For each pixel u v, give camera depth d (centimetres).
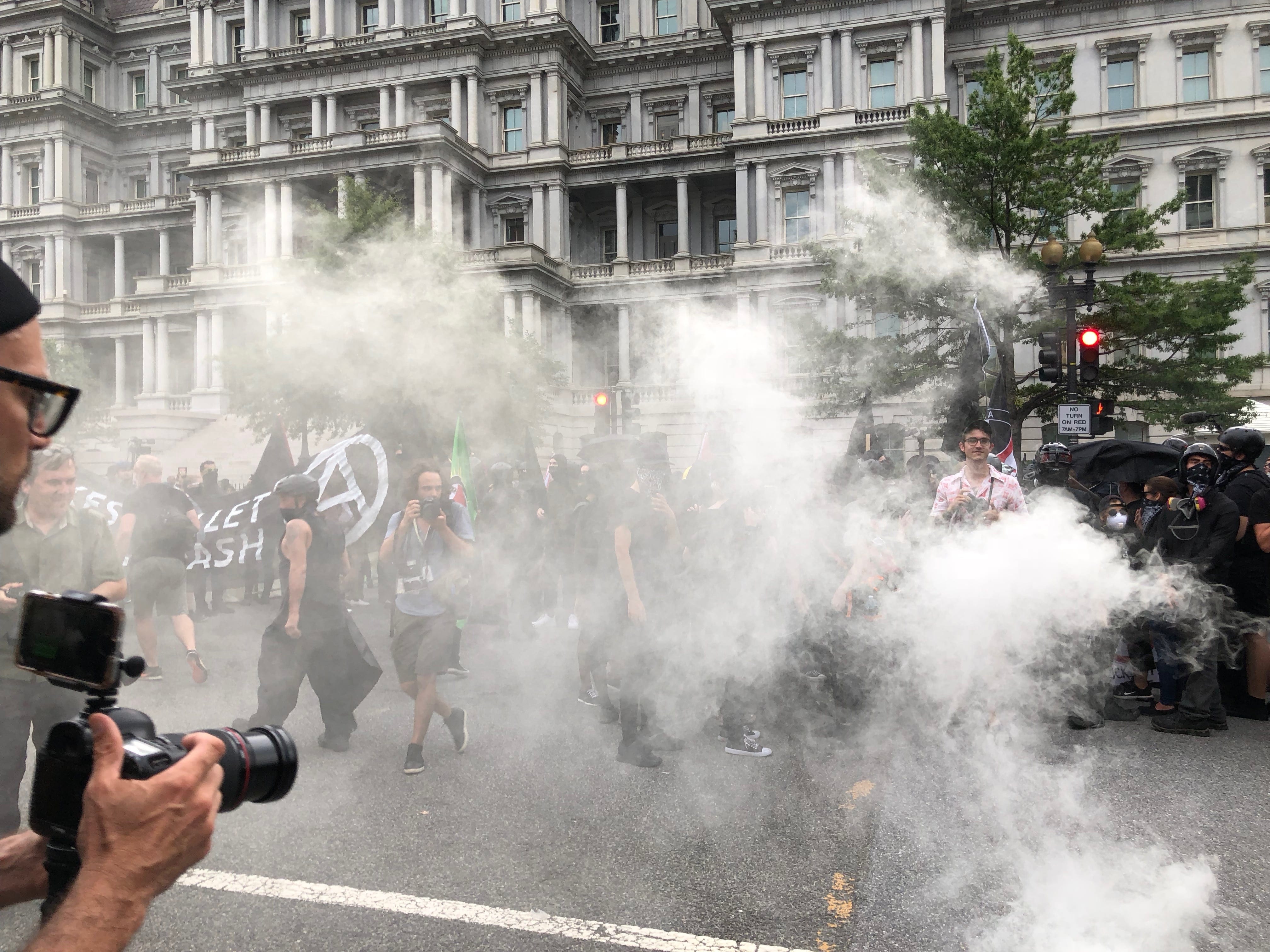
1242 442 695
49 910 125
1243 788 494
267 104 4728
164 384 4694
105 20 5494
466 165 4234
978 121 2169
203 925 335
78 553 434
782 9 3831
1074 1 3681
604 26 4700
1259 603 656
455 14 4416
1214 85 3578
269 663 543
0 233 5297
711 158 4169
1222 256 3434
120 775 117
